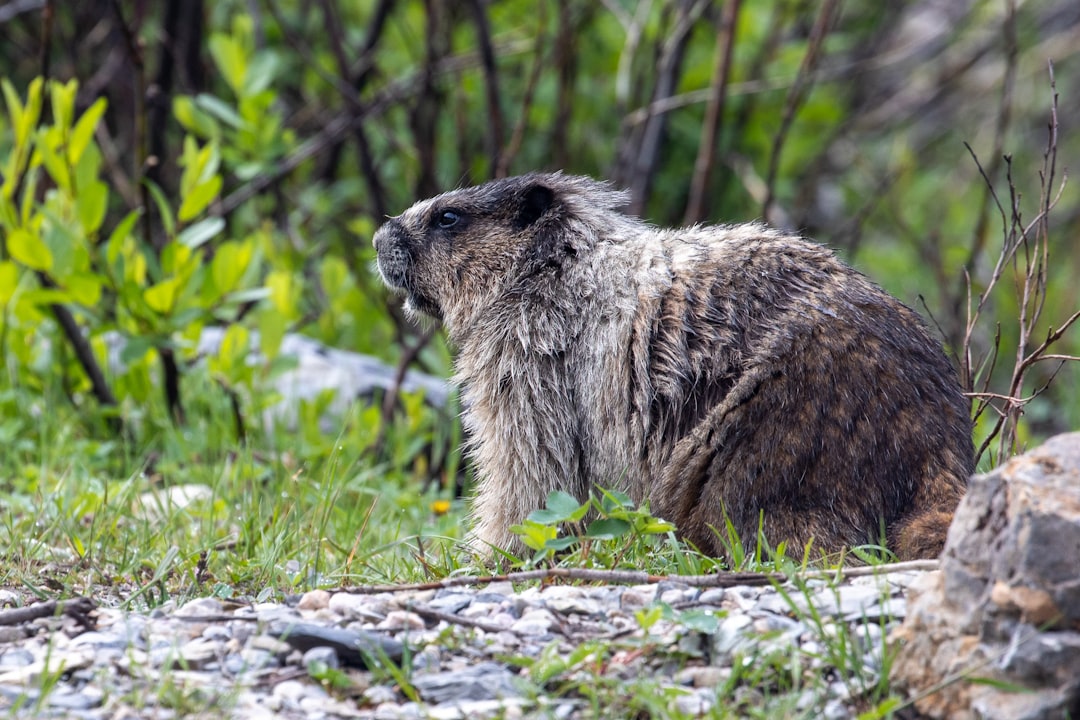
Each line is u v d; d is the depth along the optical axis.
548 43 18.62
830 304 8.62
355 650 6.49
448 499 12.83
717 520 8.41
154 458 13.02
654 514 8.74
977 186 24.34
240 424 13.09
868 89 24.53
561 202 9.92
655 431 8.77
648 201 18.09
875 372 8.38
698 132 18.92
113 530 9.55
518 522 9.33
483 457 9.68
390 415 14.02
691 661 6.46
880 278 21.58
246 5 19.95
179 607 7.52
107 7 18.64
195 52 18.45
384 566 9.08
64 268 12.55
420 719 5.88
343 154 20.06
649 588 7.20
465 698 6.15
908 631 6.05
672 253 9.23
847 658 6.11
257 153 15.48
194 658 6.42
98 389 13.52
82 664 6.35
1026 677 5.64
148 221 15.05
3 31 18.70
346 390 14.41
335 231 18.56
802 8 19.73
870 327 8.55
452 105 19.28
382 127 18.03
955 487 8.19
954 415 8.56
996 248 22.03
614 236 9.61
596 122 19.19
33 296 12.55
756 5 20.48
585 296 9.35
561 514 7.87
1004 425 9.84
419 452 14.17
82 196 13.30
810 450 8.21
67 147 13.27
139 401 13.47
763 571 7.31
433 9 17.08
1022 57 24.72
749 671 6.17
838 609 6.41
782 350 8.42
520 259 9.91
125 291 12.77
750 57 19.23
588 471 9.28
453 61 17.66
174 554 8.36
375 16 18.08
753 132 19.38
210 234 13.35
